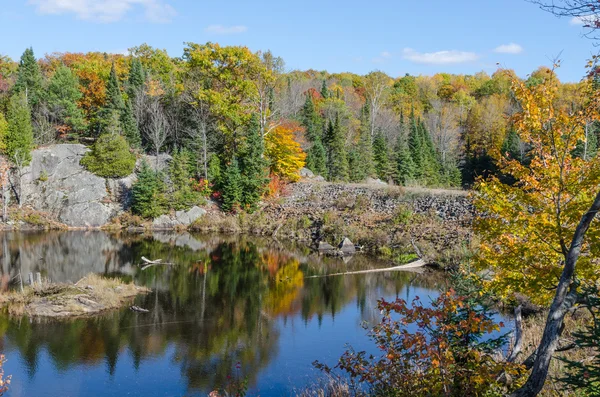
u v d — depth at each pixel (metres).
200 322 20.17
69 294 21.97
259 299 23.73
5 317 19.98
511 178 48.22
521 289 11.12
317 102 84.38
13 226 44.56
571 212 9.79
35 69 58.06
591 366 7.40
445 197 39.75
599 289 8.73
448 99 107.12
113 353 16.78
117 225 46.31
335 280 27.56
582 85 10.23
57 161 49.66
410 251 32.97
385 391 8.57
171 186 49.56
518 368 8.23
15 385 14.39
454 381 8.12
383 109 89.69
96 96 60.28
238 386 13.67
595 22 6.42
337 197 47.25
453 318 9.34
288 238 42.62
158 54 68.94
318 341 18.11
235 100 55.66
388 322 9.39
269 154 53.47
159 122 54.19
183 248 37.47
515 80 11.00
